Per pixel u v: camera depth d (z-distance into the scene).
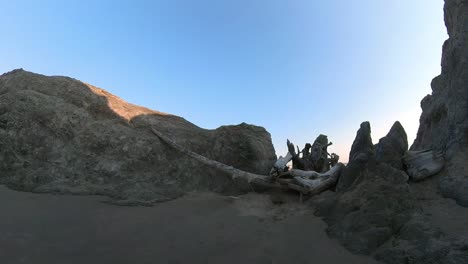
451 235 6.01
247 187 10.78
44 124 10.68
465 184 7.28
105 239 7.04
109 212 8.41
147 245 6.91
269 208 9.11
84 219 7.87
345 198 8.02
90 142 10.84
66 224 7.52
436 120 9.98
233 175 10.38
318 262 6.27
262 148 12.14
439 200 7.41
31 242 6.55
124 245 6.85
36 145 10.35
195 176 10.91
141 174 10.61
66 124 10.92
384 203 7.20
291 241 7.11
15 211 7.80
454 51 9.80
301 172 10.13
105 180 10.18
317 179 9.66
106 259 6.27
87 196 9.31
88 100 12.10
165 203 9.38
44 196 8.98
